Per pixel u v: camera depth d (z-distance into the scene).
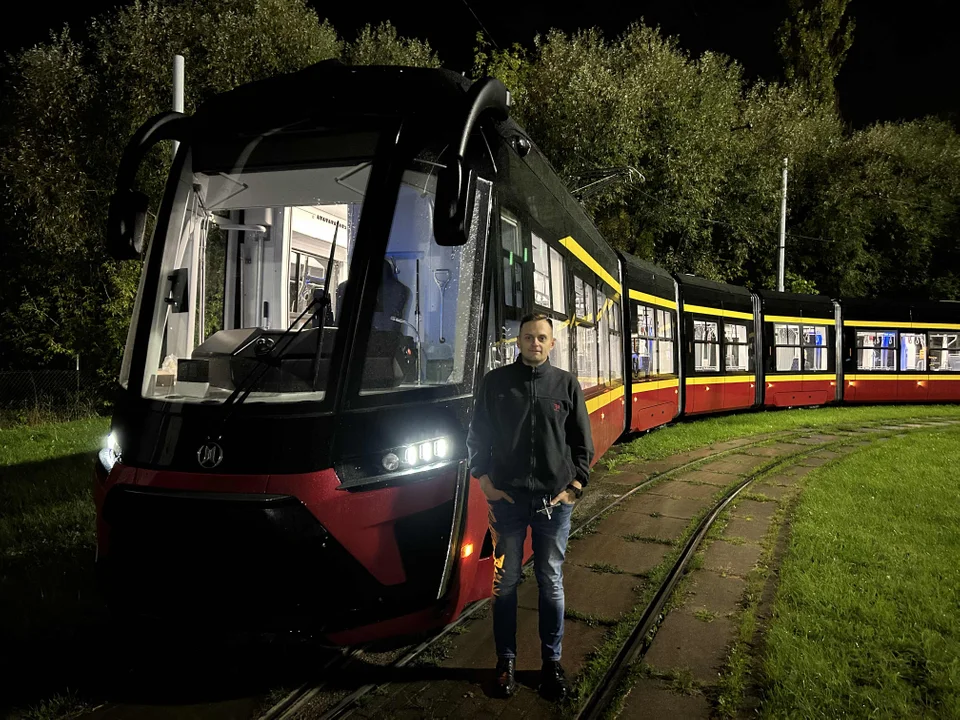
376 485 3.30
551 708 3.35
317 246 4.09
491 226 4.11
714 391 15.17
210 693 3.46
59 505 6.86
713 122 23.30
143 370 3.64
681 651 3.95
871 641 3.95
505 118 4.27
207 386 3.52
